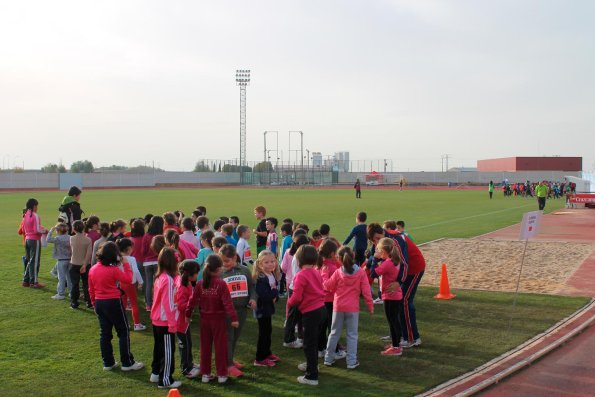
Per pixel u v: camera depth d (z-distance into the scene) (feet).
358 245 42.42
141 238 39.29
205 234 33.06
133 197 195.83
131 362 27.04
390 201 168.66
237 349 30.19
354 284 26.94
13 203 162.30
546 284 46.55
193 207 138.31
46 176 314.35
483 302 39.93
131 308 37.42
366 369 26.68
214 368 27.32
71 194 46.80
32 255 45.60
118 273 26.89
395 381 24.98
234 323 24.76
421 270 30.25
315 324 24.93
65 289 45.03
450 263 57.67
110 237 38.99
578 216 120.98
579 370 26.30
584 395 23.43
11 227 94.02
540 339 30.78
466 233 85.61
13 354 29.12
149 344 31.32
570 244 72.59
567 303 39.24
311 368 24.77
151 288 38.14
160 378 24.59
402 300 29.91
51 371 26.63
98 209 130.82
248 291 26.43
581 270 53.26
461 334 32.14
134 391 24.18
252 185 370.94
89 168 456.45
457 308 38.24
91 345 30.86
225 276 26.22
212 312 25.07
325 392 23.76
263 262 27.48
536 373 25.99
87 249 38.52
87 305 39.40
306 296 25.00
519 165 416.46
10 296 42.70
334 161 460.55
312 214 116.26
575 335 31.73
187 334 26.32
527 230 33.58
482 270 53.47
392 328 28.66
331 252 28.68
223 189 298.76
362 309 38.83
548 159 414.62
